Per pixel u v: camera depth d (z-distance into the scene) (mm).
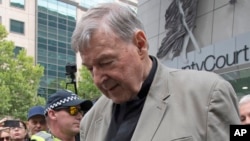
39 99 24812
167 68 1483
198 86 1320
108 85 1289
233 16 12859
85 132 1694
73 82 4793
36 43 38875
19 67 24734
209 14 14070
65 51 41188
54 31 40625
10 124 4430
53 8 41000
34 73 25062
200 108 1274
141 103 1399
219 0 13625
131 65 1288
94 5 1300
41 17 39750
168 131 1263
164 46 16516
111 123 1514
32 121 4258
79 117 3002
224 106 1271
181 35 15312
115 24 1236
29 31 38719
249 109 2486
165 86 1377
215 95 1277
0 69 23469
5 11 37062
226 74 12789
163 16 17156
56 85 39125
